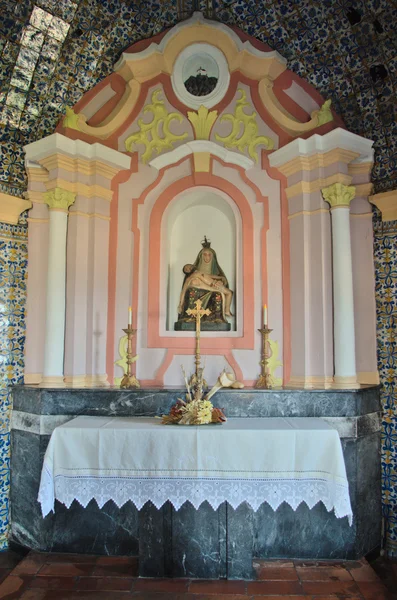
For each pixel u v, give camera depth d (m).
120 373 4.62
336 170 4.29
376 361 4.35
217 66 4.79
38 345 4.60
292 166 4.50
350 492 3.87
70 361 4.41
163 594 3.34
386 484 4.18
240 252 4.74
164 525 3.61
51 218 4.49
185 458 3.37
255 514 3.89
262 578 3.55
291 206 4.57
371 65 4.48
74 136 4.59
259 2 4.77
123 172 4.83
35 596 3.32
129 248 4.78
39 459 4.07
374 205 4.49
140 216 4.83
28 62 4.54
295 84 4.83
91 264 4.59
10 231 4.57
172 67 4.81
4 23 4.28
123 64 4.82
